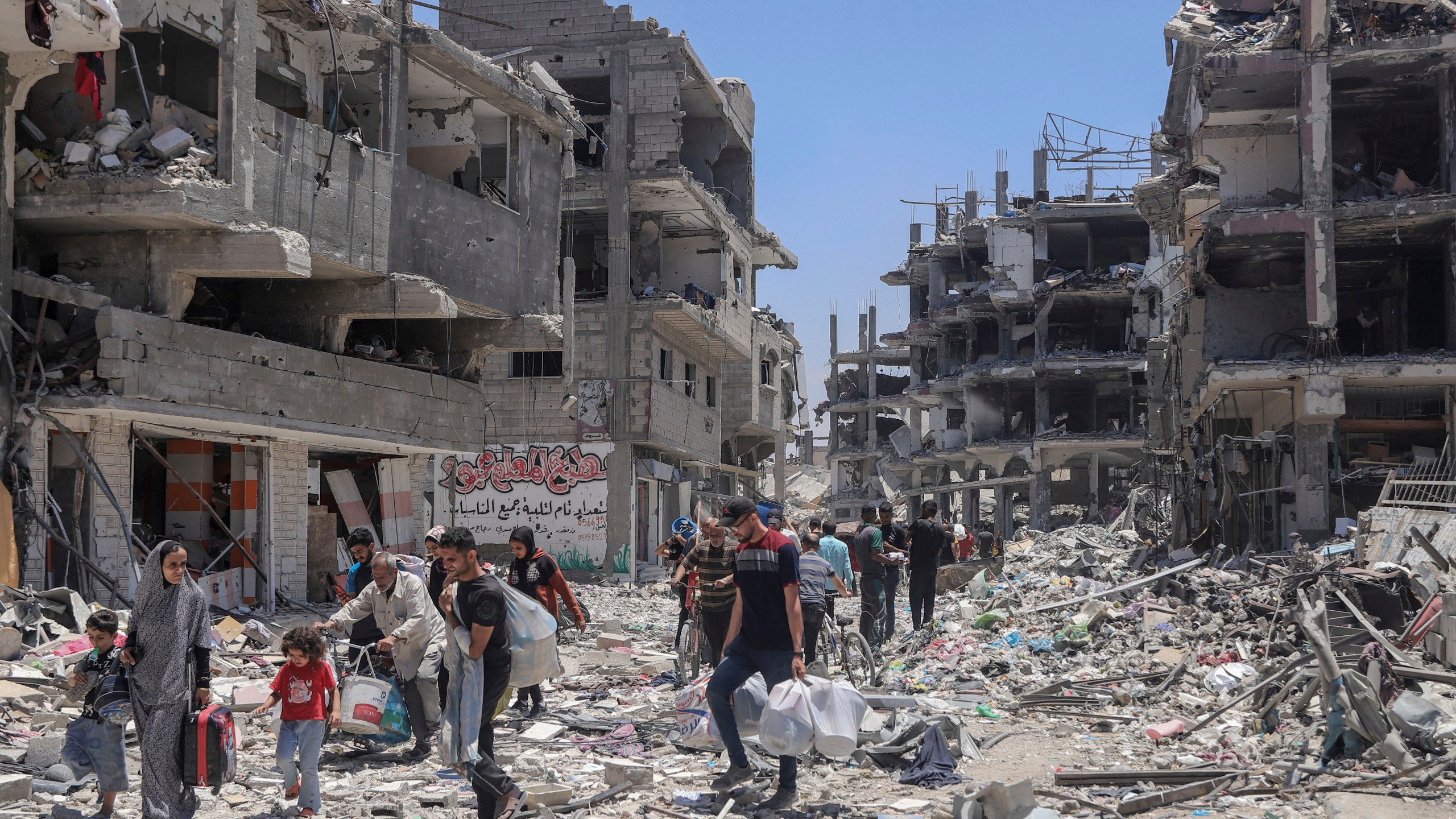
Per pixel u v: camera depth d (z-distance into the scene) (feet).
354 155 57.62
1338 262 89.61
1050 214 172.24
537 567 34.65
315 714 23.11
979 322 196.75
